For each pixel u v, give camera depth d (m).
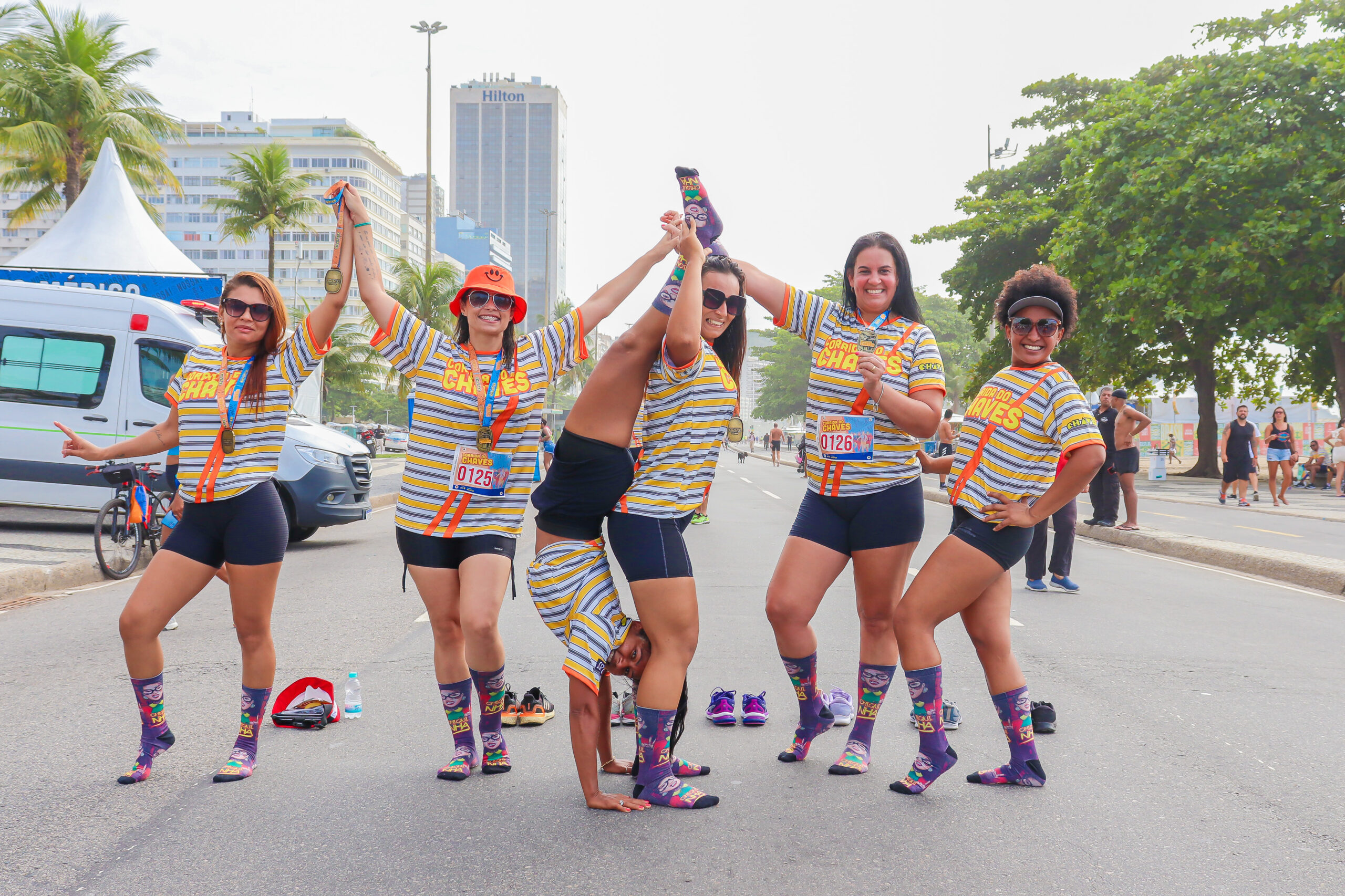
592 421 3.29
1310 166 23.66
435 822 3.30
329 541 12.90
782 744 4.23
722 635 6.54
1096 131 26.16
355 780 3.76
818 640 6.47
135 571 9.71
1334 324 24.94
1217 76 24.97
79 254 15.47
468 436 3.63
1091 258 26.61
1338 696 5.09
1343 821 3.35
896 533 3.69
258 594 3.78
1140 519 16.00
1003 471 3.47
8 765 3.96
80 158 26.31
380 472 31.44
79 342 11.61
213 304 12.88
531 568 3.45
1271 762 4.00
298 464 11.61
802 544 3.79
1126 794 3.60
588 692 3.36
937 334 80.69
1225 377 35.47
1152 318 26.00
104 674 5.57
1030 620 7.28
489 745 3.84
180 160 138.88
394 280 130.00
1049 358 3.59
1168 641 6.52
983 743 4.25
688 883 2.81
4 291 11.66
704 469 3.42
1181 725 4.54
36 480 11.39
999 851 3.05
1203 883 2.83
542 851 3.04
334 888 2.79
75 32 26.38
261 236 136.12
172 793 3.62
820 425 3.77
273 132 149.75
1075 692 5.16
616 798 3.42
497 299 3.60
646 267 3.90
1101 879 2.85
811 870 2.89
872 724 3.90
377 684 5.32
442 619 3.75
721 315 3.40
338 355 46.16
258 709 3.84
